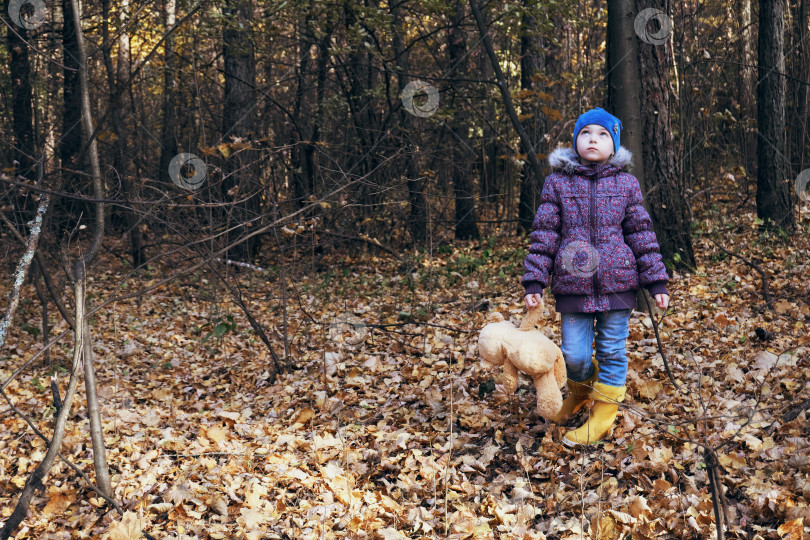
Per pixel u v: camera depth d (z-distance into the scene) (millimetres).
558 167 3135
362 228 9797
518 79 14266
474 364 4324
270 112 12234
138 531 2787
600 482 2791
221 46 10992
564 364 3043
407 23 10875
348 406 4156
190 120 12305
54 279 7359
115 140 10641
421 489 2975
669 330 4633
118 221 13484
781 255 7199
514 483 2961
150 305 8461
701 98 11695
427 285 7836
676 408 3359
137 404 4820
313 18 9078
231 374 5270
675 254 6391
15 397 4902
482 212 13945
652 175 6582
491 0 8508
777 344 4137
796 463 2705
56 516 3166
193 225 5164
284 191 10281
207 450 3645
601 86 13742
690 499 2588
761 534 2375
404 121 10852
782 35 9164
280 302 7559
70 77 10773
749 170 11766
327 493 2992
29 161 9195
